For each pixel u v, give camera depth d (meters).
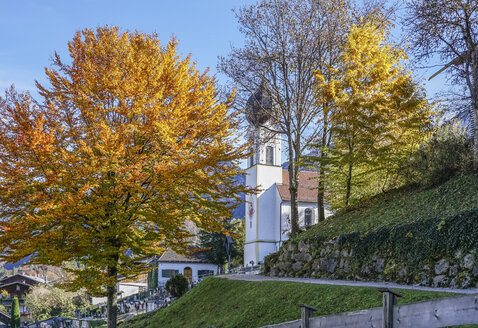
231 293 17.52
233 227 65.19
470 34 17.48
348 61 22.08
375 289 11.33
